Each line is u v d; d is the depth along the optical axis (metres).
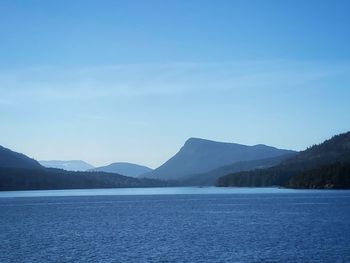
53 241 84.88
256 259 64.25
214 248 73.56
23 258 68.06
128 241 83.06
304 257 64.56
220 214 142.12
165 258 66.31
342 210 141.38
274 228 98.56
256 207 170.12
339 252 67.38
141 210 169.62
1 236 93.69
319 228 95.62
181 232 95.25
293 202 191.75
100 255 69.31
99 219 131.38
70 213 158.75
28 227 111.06
